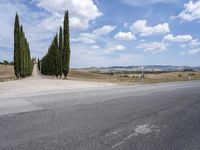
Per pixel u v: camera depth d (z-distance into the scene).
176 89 19.73
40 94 14.46
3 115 7.55
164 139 5.32
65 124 6.45
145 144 4.92
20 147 4.58
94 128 6.08
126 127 6.30
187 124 6.87
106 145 4.77
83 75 85.50
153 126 6.53
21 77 46.41
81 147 4.61
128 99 12.38
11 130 5.77
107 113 8.20
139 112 8.59
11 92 16.31
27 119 6.99
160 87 22.25
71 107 9.32
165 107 9.93
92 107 9.43
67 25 40.69
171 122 7.09
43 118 7.16
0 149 4.46
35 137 5.22
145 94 15.20
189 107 10.04
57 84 24.23
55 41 53.69
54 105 9.75
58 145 4.71
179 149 4.68
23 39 47.78
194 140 5.29
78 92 16.06
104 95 14.12
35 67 178.75
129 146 4.76
